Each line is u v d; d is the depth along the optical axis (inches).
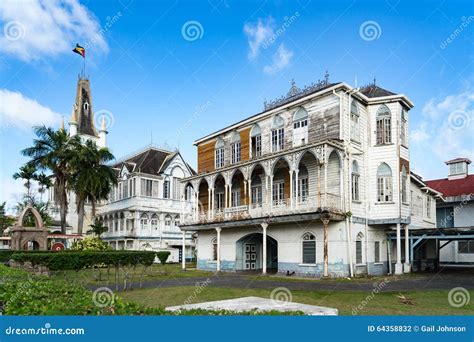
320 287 646.5
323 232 853.8
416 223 1091.9
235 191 1181.7
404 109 976.3
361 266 871.1
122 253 748.0
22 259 718.5
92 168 1596.9
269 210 962.1
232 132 1207.6
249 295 564.7
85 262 735.7
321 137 914.7
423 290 591.5
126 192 1859.0
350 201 860.0
